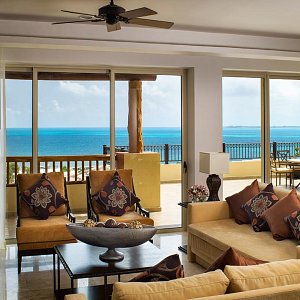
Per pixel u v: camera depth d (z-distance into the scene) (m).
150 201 6.43
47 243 4.68
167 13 4.65
